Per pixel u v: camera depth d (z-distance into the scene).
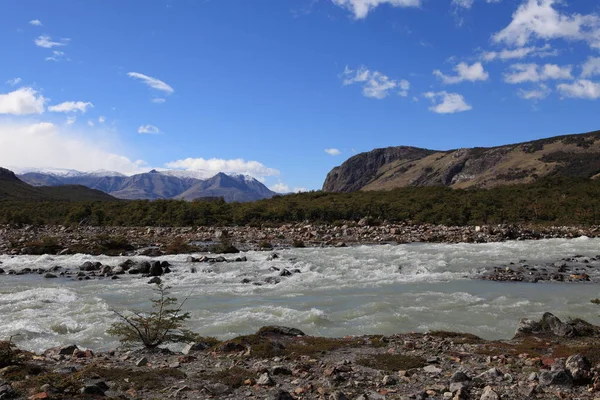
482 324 15.76
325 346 12.34
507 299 19.67
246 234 50.16
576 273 26.55
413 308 18.00
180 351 12.52
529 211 63.19
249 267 29.30
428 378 9.62
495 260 31.20
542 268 28.31
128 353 12.03
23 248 37.81
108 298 20.59
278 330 14.03
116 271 28.02
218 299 20.31
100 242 40.00
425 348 12.23
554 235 47.03
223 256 33.72
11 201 108.69
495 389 8.68
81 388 8.55
